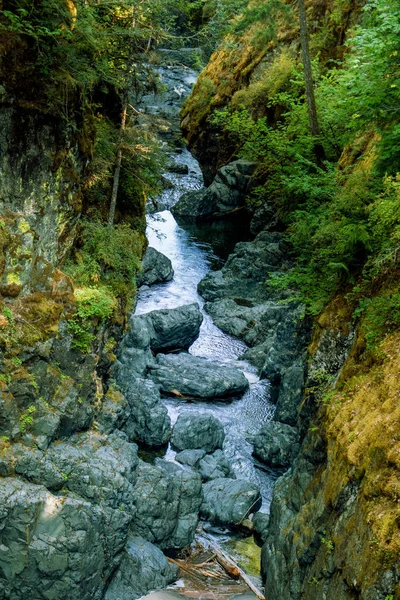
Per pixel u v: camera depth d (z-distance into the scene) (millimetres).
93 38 15875
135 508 14844
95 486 14133
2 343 14016
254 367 23844
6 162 14594
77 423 15391
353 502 11320
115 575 14516
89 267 17125
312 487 13680
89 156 16766
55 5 14609
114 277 18000
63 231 16078
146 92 20516
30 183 15000
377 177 15586
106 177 19219
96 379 16812
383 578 9523
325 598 11258
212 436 19438
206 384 21672
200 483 17062
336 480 12016
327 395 13922
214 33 23547
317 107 26422
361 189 15492
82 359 15625
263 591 14961
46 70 14719
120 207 20438
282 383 20750
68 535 13086
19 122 14492
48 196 15352
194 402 21578
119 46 18469
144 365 22016
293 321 22875
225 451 19656
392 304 12922
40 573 12992
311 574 12094
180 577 15305
